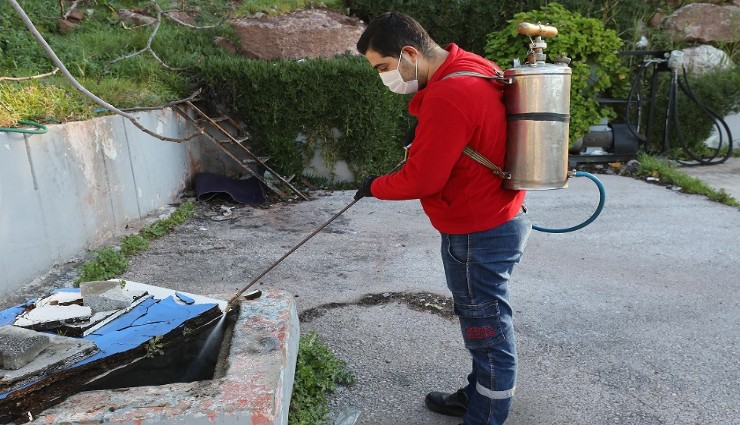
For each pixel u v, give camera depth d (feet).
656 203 23.20
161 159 21.79
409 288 14.99
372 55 7.71
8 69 20.74
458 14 31.48
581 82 28.12
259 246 18.51
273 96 24.99
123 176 18.89
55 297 9.80
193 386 7.46
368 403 9.99
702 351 11.72
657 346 11.94
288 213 22.71
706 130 31.42
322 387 10.09
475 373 9.10
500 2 31.14
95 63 23.85
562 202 23.47
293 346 9.44
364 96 25.55
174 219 20.48
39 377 7.25
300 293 14.71
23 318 8.80
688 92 29.94
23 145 13.94
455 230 7.70
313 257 17.51
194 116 24.88
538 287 15.10
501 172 7.47
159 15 11.75
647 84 31.37
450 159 7.02
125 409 6.98
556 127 7.40
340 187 26.78
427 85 7.59
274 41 28.37
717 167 29.63
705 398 10.08
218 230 20.30
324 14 30.99
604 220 20.95
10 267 13.41
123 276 15.55
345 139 26.35
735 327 12.78
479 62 7.64
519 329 12.73
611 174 28.63
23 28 24.25
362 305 13.98
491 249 7.68
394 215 22.40
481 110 7.07
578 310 13.69
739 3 34.91
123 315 9.16
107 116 18.02
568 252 17.70
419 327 12.78
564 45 27.66
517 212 7.91
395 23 7.50
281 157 25.79
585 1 32.14
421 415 9.67
